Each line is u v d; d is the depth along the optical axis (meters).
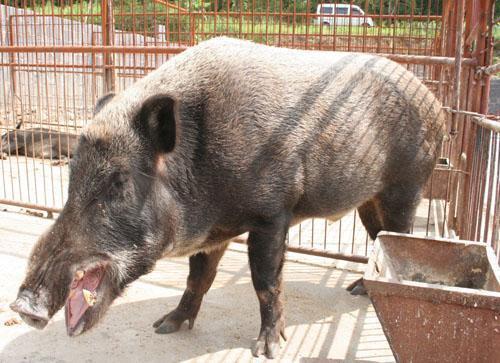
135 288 2.40
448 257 1.86
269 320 1.97
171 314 2.09
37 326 1.56
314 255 2.66
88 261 1.59
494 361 1.53
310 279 2.54
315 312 2.24
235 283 2.48
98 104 1.84
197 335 2.06
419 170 2.30
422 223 3.48
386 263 1.81
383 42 5.62
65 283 1.56
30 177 4.44
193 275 2.05
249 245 1.96
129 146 1.65
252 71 1.91
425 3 5.87
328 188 2.05
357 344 2.02
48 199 3.73
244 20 6.40
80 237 1.58
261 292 1.96
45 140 5.30
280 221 1.93
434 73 4.49
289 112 1.92
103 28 4.34
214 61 1.88
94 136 1.63
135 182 1.65
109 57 4.31
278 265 1.96
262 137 1.86
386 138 2.17
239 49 1.95
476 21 2.74
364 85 2.13
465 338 1.54
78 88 6.09
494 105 7.06
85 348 1.96
